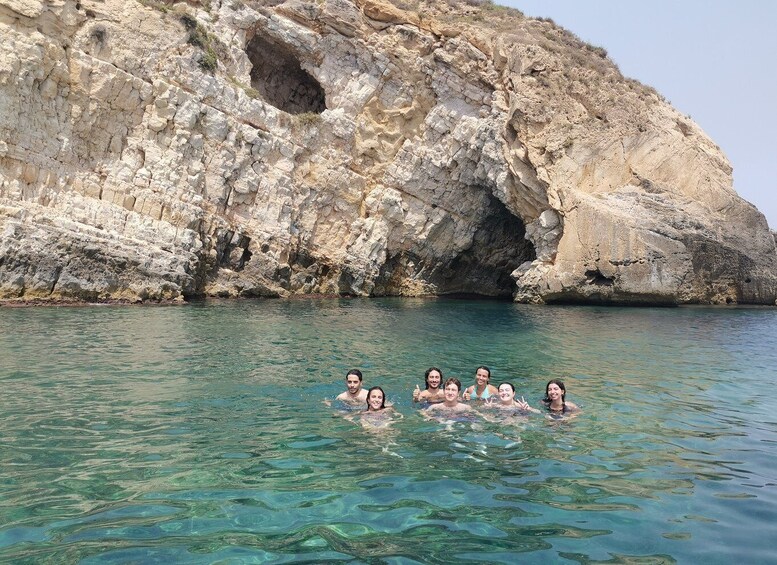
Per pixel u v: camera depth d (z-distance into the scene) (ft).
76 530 15.48
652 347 51.49
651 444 24.26
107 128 77.77
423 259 110.52
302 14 101.96
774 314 82.84
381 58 103.65
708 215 95.86
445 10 111.45
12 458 20.43
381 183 105.60
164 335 48.14
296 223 96.89
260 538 15.38
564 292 92.84
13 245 62.64
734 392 34.42
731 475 20.81
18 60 67.56
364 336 53.57
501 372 39.32
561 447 23.62
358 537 15.58
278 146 94.58
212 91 87.45
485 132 101.04
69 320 53.67
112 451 21.43
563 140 95.09
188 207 80.69
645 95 106.42
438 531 16.05
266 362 39.22
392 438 24.13
